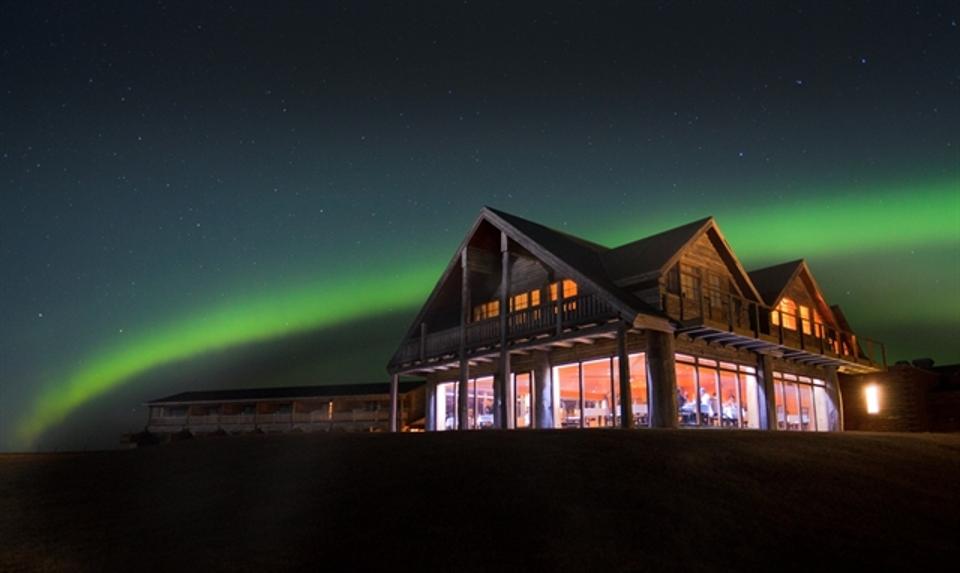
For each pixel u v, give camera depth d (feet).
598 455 36.27
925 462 41.06
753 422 75.97
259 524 29.09
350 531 27.17
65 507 35.35
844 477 35.35
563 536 25.61
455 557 24.20
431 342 88.02
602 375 68.80
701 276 73.20
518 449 38.42
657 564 23.50
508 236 76.64
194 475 39.88
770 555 24.76
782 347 76.18
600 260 77.71
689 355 67.97
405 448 41.19
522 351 76.18
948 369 106.63
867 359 96.73
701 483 32.04
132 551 27.22
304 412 150.00
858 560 24.84
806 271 88.07
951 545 27.14
